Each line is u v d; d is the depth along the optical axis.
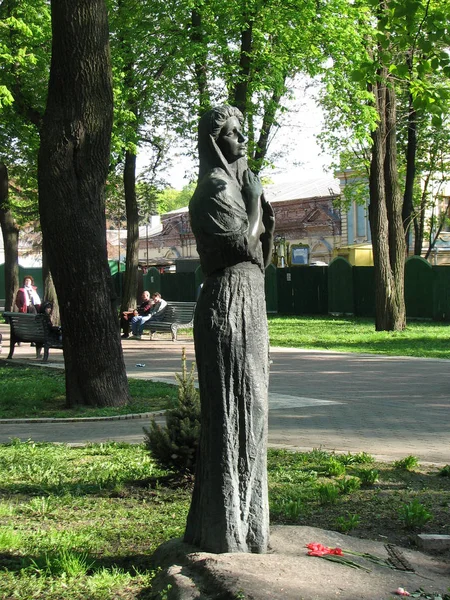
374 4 10.08
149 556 5.11
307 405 12.10
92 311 11.90
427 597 4.18
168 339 26.39
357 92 24.62
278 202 63.22
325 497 6.59
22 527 5.90
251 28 24.55
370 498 6.73
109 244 77.75
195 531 4.67
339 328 29.91
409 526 5.88
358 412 11.47
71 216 11.71
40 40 22.23
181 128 27.52
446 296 33.50
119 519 6.14
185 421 7.18
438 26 9.87
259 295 4.62
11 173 30.61
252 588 3.97
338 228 59.47
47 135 11.66
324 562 4.48
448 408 11.82
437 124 10.34
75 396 12.00
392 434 9.77
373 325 31.17
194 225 4.60
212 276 4.62
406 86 26.88
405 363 18.27
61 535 5.61
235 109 4.73
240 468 4.51
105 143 11.84
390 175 27.17
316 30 24.30
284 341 24.52
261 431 4.56
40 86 23.38
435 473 7.66
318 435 9.72
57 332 19.12
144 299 27.27
